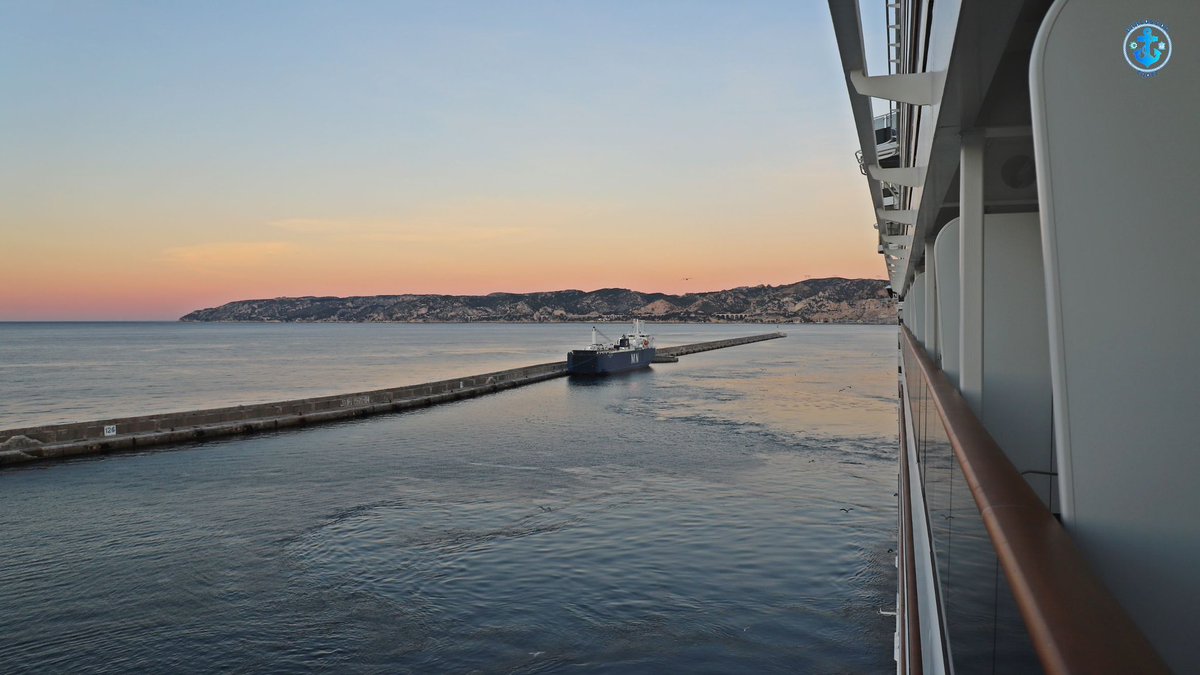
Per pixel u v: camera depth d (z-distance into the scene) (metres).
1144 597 1.85
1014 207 6.28
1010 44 3.88
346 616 15.84
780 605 16.11
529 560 19.00
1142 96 1.80
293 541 20.80
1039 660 1.06
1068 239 1.86
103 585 17.67
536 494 25.94
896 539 20.31
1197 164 1.79
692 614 15.73
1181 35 1.78
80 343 199.88
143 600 16.78
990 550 1.71
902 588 7.64
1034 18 3.56
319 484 27.89
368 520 22.77
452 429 42.03
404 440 38.16
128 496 26.17
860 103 5.15
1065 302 1.87
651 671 13.46
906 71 7.87
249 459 32.97
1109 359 1.84
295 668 13.80
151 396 65.69
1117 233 1.83
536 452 34.44
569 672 13.47
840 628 14.99
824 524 21.86
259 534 21.48
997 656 1.65
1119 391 1.84
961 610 2.32
